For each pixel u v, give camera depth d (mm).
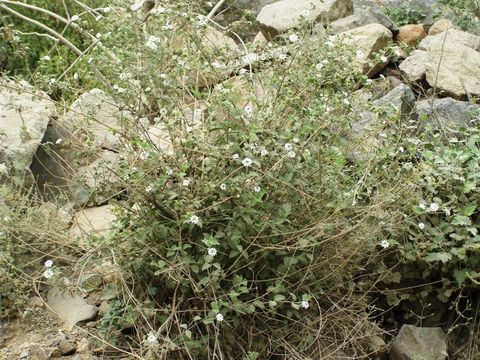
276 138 2199
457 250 2291
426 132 2586
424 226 2338
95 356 2189
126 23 2307
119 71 2336
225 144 2195
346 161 2402
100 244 2170
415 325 2447
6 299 2346
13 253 2383
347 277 2305
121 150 2299
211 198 2131
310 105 2342
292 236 2104
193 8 2697
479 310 2416
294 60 2469
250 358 2023
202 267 2041
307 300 2055
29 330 2297
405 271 2426
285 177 2143
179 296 2193
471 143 2502
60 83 2637
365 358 2283
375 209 2246
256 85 2646
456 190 2416
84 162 2637
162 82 2227
